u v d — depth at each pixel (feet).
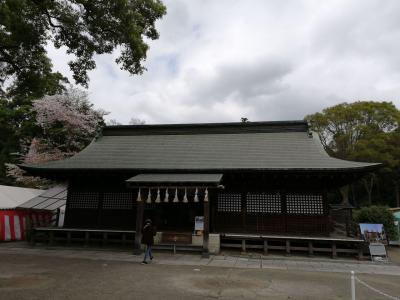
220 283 28.76
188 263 39.27
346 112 135.54
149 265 37.32
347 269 37.93
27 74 44.16
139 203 46.80
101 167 52.42
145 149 60.70
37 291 24.44
